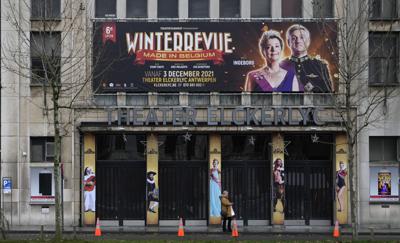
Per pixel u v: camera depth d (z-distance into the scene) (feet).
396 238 99.19
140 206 120.47
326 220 121.60
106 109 118.32
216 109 117.91
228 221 107.86
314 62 120.26
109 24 119.34
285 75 120.26
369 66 119.96
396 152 121.70
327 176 121.90
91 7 118.93
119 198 120.26
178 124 117.39
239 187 121.08
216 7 120.78
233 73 119.96
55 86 88.53
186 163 121.08
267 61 120.26
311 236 102.37
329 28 119.34
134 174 120.78
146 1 121.39
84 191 118.62
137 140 121.29
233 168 121.29
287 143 121.08
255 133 120.16
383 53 121.08
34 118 119.44
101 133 119.14
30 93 119.55
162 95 119.85
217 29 120.26
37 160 119.96
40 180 119.55
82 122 117.60
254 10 121.80
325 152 121.70
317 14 120.98
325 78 119.24
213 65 119.96
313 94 120.16
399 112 120.67
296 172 121.70
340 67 106.42
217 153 119.65
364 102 119.55
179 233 100.68
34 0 118.83
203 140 121.70
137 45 119.65
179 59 119.85
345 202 119.55
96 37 119.14
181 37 119.96
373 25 119.75
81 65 117.80
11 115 119.34
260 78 120.06
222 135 121.49
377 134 120.37
